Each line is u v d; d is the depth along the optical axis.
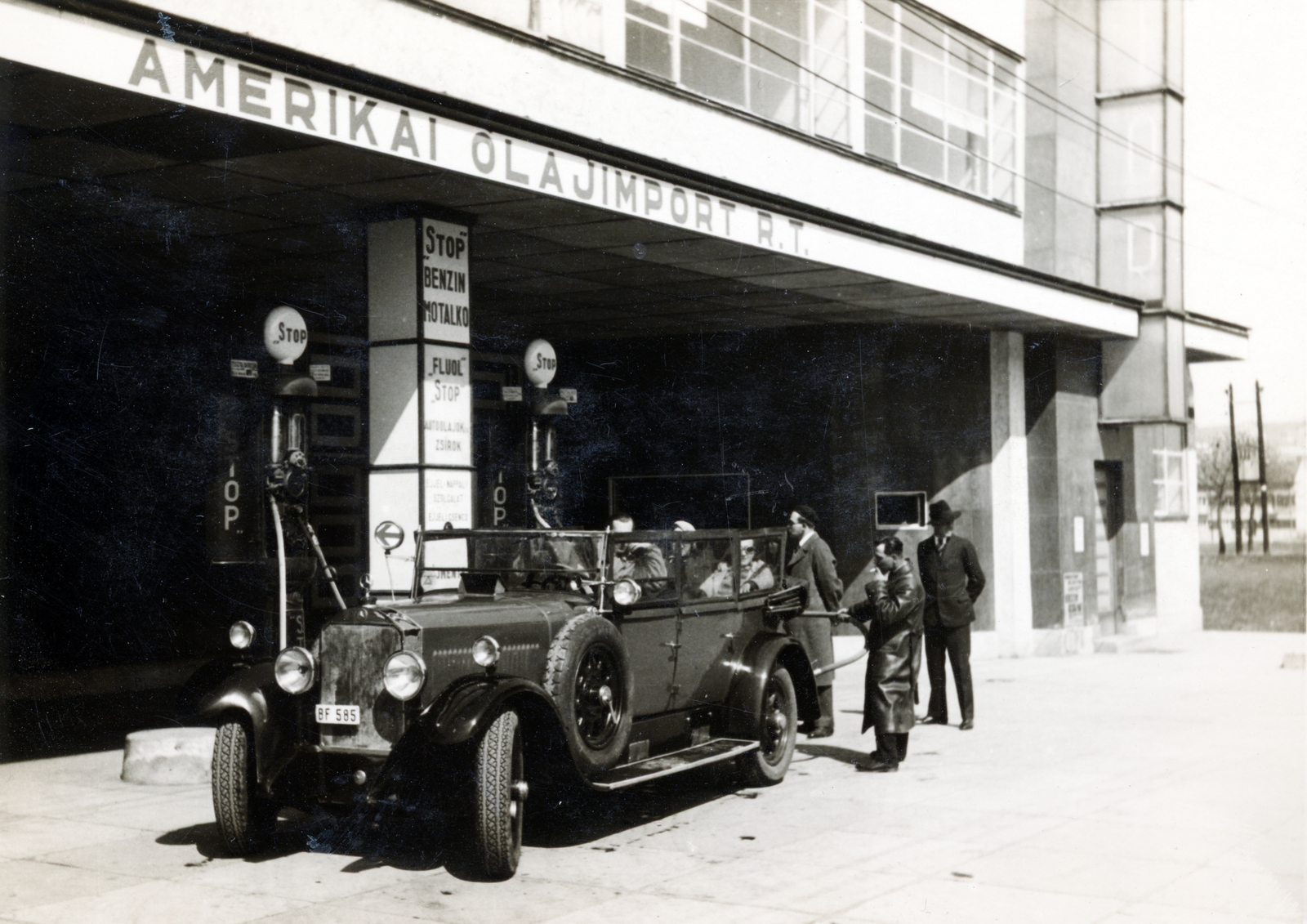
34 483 13.45
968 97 18.27
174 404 13.79
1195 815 7.95
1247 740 10.99
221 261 12.80
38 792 8.90
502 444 15.76
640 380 19.06
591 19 11.76
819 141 14.55
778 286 15.04
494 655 6.71
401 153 9.12
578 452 19.16
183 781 9.16
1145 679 16.02
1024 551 19.30
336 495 13.24
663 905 6.02
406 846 7.34
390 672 6.46
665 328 18.33
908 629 9.63
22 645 13.18
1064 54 20.05
